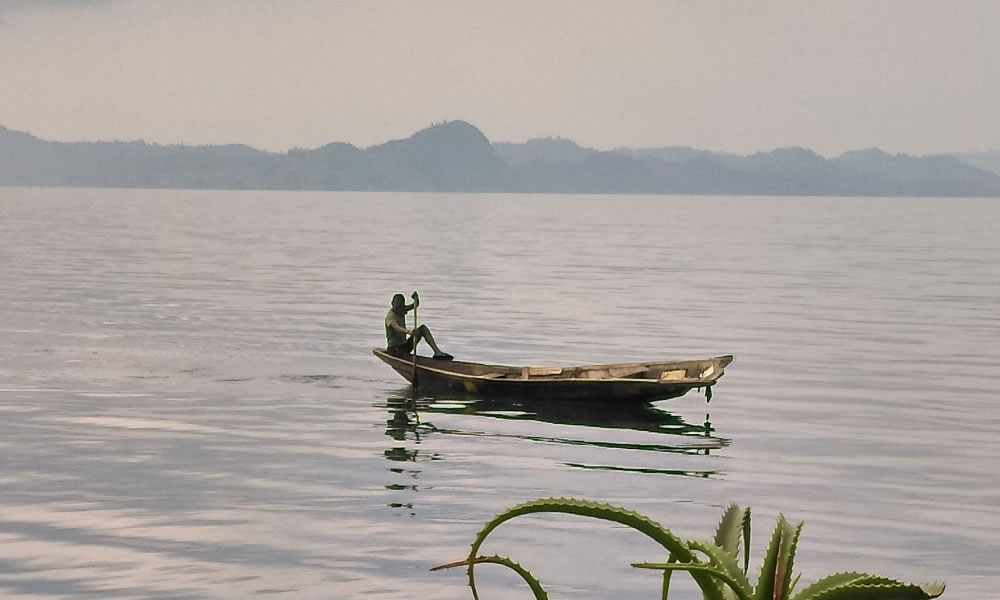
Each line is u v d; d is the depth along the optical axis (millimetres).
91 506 10852
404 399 17500
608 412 16719
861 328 28344
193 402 16906
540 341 24688
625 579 8742
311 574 8766
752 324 28859
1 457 13094
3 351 21969
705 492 11766
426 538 9859
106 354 21750
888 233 100438
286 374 19766
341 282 40688
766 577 2230
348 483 11945
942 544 9938
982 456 13789
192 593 8273
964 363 22359
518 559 9227
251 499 11188
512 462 13125
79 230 88000
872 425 15836
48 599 8125
